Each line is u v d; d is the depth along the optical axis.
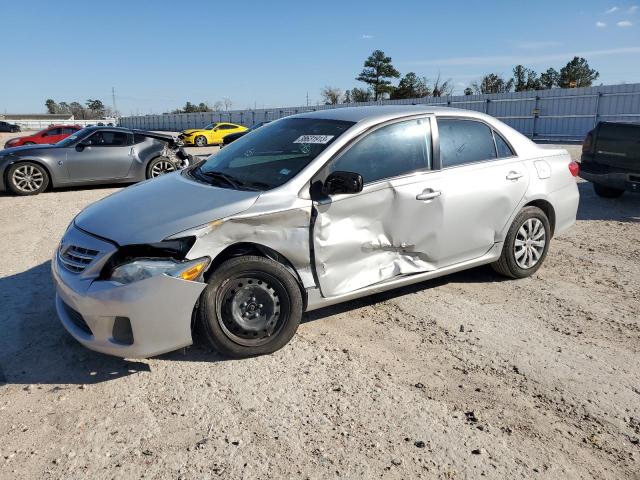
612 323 4.37
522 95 28.62
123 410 3.15
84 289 3.35
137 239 3.38
